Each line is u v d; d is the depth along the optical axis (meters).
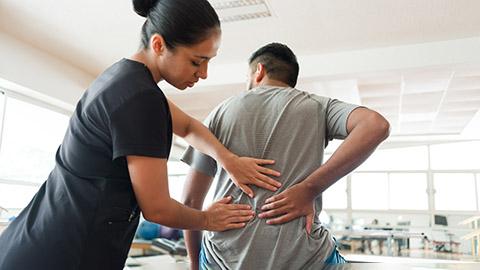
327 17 3.45
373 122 0.99
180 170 6.38
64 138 0.98
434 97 5.78
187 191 1.26
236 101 1.18
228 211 1.05
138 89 0.88
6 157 4.11
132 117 0.86
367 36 3.84
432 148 8.34
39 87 4.18
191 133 1.17
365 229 8.18
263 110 1.12
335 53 4.27
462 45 3.89
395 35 3.81
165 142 0.91
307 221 1.05
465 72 4.54
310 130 1.09
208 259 1.10
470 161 8.08
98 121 0.89
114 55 4.36
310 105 1.11
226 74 4.67
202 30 0.92
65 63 4.55
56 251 0.87
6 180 4.11
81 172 0.90
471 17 3.41
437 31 3.71
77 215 0.89
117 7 3.33
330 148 4.55
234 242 1.05
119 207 0.92
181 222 0.94
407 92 5.57
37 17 3.52
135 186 0.88
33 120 4.46
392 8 3.28
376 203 8.38
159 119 0.89
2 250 0.89
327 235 1.12
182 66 0.96
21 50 3.97
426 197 8.16
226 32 3.76
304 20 3.51
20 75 3.95
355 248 7.63
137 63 0.95
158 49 0.95
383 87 5.36
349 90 5.37
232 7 3.30
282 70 1.23
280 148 1.08
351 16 3.42
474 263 1.29
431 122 7.17
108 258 0.92
